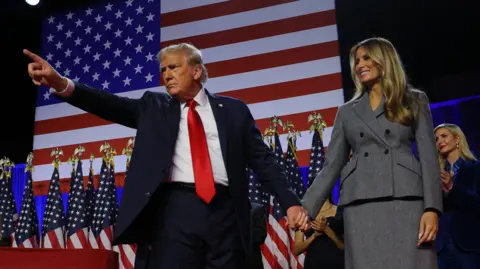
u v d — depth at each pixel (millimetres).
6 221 7133
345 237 2689
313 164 6324
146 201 2281
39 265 3668
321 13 8227
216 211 2379
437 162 2555
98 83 9039
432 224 2430
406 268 2449
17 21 9664
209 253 2361
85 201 6996
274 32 8328
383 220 2539
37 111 9133
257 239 4406
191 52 2623
